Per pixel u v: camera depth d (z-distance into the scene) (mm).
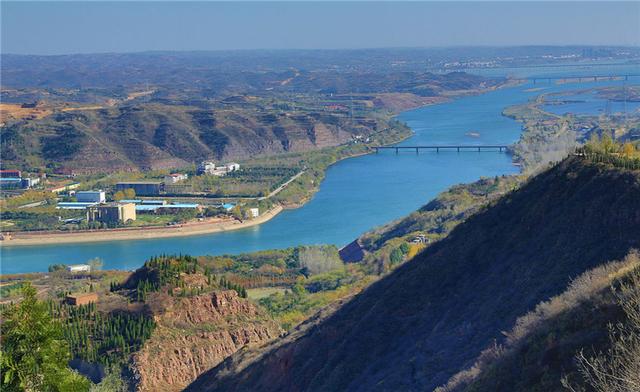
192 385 133500
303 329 130500
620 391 54094
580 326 67562
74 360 140375
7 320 61281
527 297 94688
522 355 70562
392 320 110938
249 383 122375
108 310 153500
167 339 147250
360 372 104625
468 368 83625
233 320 157375
